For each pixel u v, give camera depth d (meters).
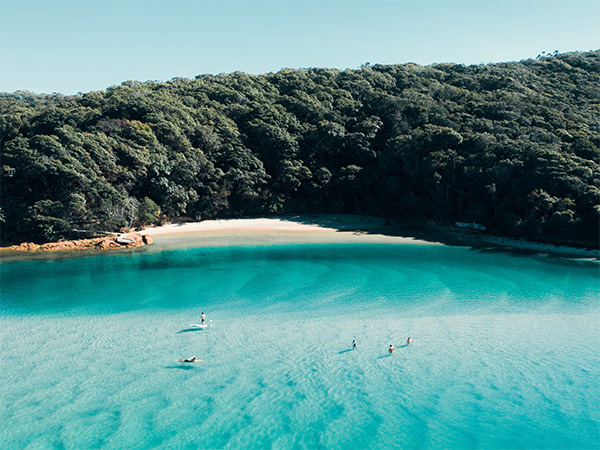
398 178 100.31
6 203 79.00
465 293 51.69
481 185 87.06
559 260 67.31
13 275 59.31
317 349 37.12
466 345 38.03
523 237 81.44
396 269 62.53
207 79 148.12
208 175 98.19
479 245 78.50
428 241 82.12
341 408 29.09
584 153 82.25
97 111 102.88
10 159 81.31
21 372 33.06
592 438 26.34
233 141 105.38
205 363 34.59
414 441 26.06
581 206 74.00
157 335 39.69
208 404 29.38
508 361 35.28
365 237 85.56
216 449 25.12
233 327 41.56
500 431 27.00
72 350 36.69
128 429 26.80
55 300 49.19
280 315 44.69
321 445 25.56
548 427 27.38
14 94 187.12
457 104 109.69
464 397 30.44
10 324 42.25
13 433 26.39
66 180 79.25
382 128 112.25
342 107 119.31
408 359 35.56
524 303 48.34
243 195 99.12
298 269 62.50
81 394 30.28
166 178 91.88
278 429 26.97
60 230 76.69
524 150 84.12
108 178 86.12
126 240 76.69
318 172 104.69
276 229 91.56
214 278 57.78
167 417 27.98
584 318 44.03
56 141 84.50
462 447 25.59
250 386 31.47
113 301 48.81
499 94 108.50
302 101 120.06
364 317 44.28
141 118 103.06
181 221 95.50
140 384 31.53
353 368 34.09
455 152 91.25
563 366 34.47
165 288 53.44
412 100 112.44
